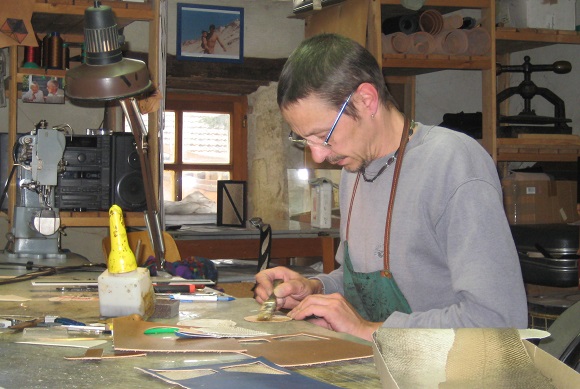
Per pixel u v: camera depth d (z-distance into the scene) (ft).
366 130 4.78
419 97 15.51
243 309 4.89
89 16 6.59
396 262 4.93
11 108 11.19
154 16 11.19
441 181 4.66
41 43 11.84
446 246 4.66
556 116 13.70
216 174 15.76
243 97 15.83
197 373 3.08
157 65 11.03
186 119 15.60
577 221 12.31
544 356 2.58
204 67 14.69
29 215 8.44
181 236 10.66
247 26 14.98
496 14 13.89
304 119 4.62
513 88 13.58
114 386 2.91
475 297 4.28
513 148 12.89
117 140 10.67
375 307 5.09
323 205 11.89
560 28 13.39
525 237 11.09
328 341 3.76
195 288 5.55
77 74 6.60
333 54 4.59
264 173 15.69
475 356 2.67
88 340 3.81
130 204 10.69
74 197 10.59
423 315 4.42
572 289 12.67
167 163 15.48
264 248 9.04
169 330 3.90
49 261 8.17
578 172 12.05
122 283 4.46
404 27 12.38
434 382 2.50
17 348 3.63
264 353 3.46
